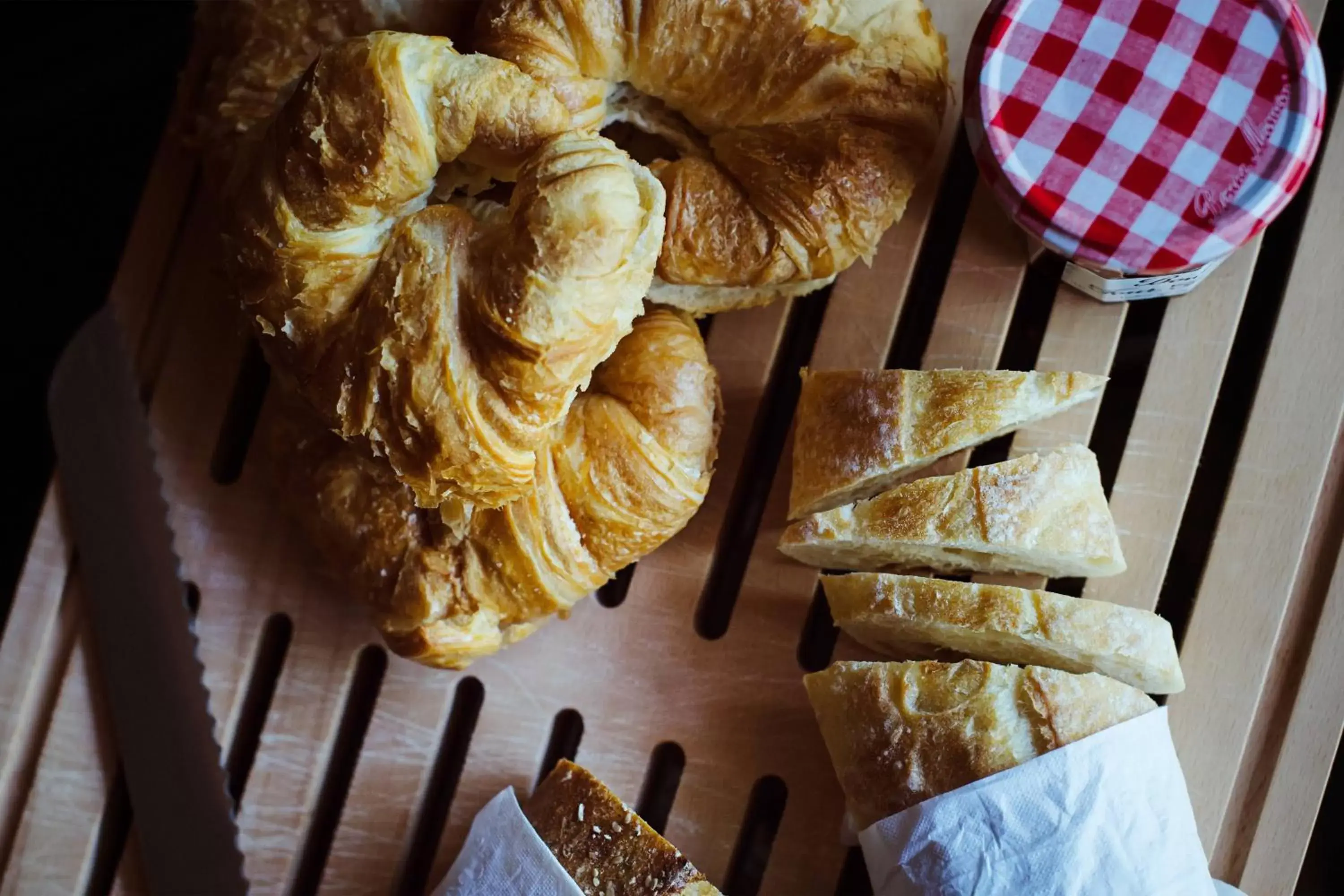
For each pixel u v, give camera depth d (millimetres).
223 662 518
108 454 515
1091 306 507
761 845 515
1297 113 458
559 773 488
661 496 480
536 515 475
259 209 452
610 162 439
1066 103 467
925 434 482
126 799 523
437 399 442
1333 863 514
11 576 567
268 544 521
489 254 441
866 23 475
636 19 470
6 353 572
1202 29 463
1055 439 505
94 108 572
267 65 488
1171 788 465
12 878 513
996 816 458
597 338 443
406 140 442
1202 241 459
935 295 523
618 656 513
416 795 511
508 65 450
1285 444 498
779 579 511
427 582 481
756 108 482
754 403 516
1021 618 473
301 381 461
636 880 470
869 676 473
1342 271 499
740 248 482
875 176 477
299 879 518
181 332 528
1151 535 500
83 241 572
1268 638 494
